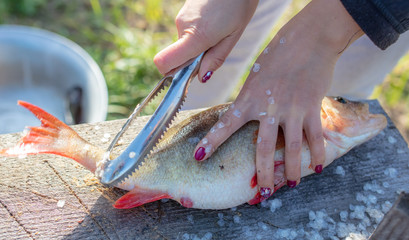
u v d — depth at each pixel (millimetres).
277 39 489
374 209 495
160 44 1062
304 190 507
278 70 477
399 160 544
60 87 791
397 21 437
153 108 925
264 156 462
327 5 462
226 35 490
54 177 491
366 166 535
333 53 476
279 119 469
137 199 464
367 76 688
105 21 1097
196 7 481
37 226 457
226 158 473
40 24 1065
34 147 458
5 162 496
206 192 468
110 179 449
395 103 1026
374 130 526
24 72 784
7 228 453
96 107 729
